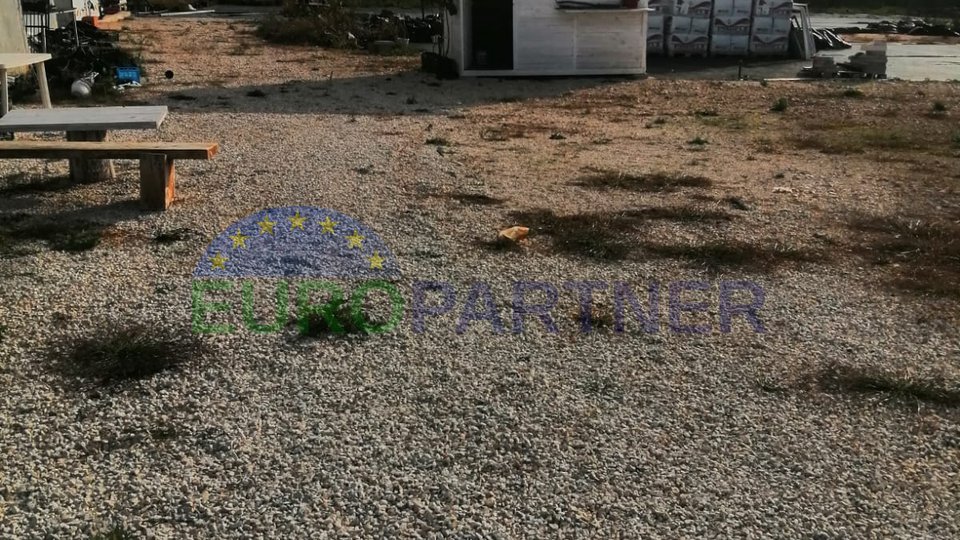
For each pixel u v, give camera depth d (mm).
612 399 4391
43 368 4531
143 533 3299
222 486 3598
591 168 9695
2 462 3717
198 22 30484
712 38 23344
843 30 31844
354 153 9984
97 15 27578
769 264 6480
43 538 3260
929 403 4434
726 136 12117
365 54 22375
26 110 8430
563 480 3697
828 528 3424
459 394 4387
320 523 3383
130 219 7090
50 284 5648
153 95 14250
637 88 17062
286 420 4105
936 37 30156
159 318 5184
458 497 3564
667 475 3752
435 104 14500
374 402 4293
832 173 9781
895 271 6414
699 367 4770
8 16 13633
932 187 9148
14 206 7344
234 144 10305
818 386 4586
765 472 3799
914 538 3383
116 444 3875
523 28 18109
